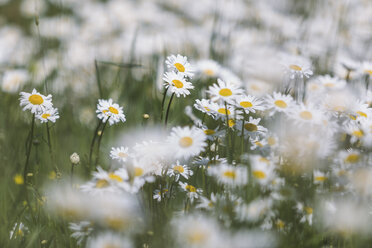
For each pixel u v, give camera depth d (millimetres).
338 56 1912
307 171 1354
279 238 1276
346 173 1341
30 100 1354
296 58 1537
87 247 1263
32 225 1339
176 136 1318
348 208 1302
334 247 1302
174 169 1351
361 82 1633
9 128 1615
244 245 1230
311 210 1321
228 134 1364
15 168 1489
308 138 1363
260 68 1646
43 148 1527
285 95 1435
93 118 1747
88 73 2023
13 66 2211
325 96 1463
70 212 1305
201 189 1362
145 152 1305
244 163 1363
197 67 1677
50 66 1997
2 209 1359
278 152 1397
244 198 1308
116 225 1260
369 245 1293
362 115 1410
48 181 1428
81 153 1545
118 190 1278
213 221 1254
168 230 1264
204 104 1394
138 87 1768
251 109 1380
